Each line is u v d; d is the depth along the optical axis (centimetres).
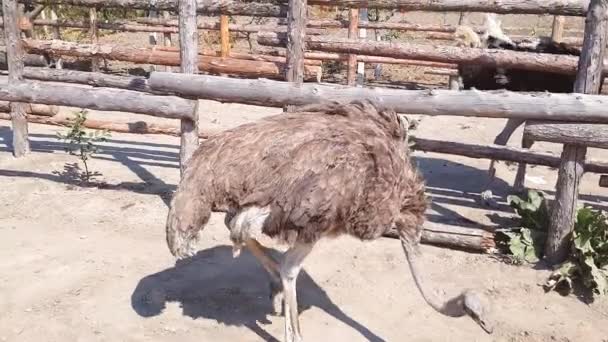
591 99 460
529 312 438
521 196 589
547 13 506
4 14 670
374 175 346
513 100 474
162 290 447
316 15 1472
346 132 352
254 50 1310
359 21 1127
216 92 542
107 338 394
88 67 1245
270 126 359
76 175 662
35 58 975
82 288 448
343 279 471
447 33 1162
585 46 466
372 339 400
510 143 834
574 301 455
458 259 507
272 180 338
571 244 484
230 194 346
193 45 565
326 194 333
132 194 616
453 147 557
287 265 362
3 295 436
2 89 595
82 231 538
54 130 828
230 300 439
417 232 383
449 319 428
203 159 356
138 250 506
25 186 623
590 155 796
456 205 611
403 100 496
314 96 516
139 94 572
